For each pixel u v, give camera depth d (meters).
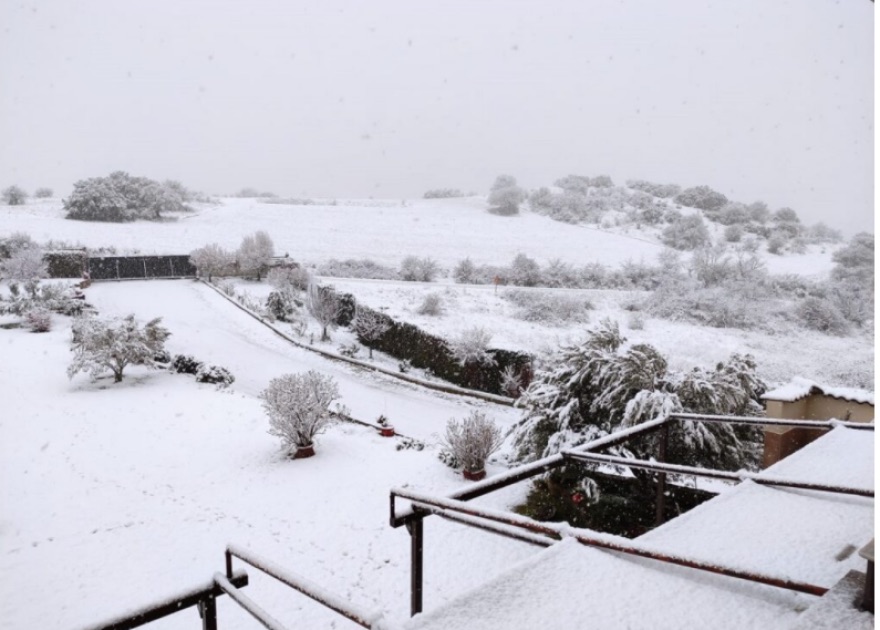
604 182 69.19
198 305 29.03
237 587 2.85
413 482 9.84
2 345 20.52
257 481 9.99
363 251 40.28
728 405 7.79
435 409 16.42
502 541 7.46
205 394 15.98
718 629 2.19
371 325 23.03
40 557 7.41
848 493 3.22
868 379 16.28
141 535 8.02
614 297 27.52
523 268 32.19
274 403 11.12
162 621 5.93
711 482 8.00
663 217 52.31
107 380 17.38
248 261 35.31
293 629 5.76
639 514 7.68
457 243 43.81
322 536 7.87
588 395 8.64
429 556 7.19
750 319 22.89
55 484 9.81
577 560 2.72
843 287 25.56
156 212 52.28
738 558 2.68
